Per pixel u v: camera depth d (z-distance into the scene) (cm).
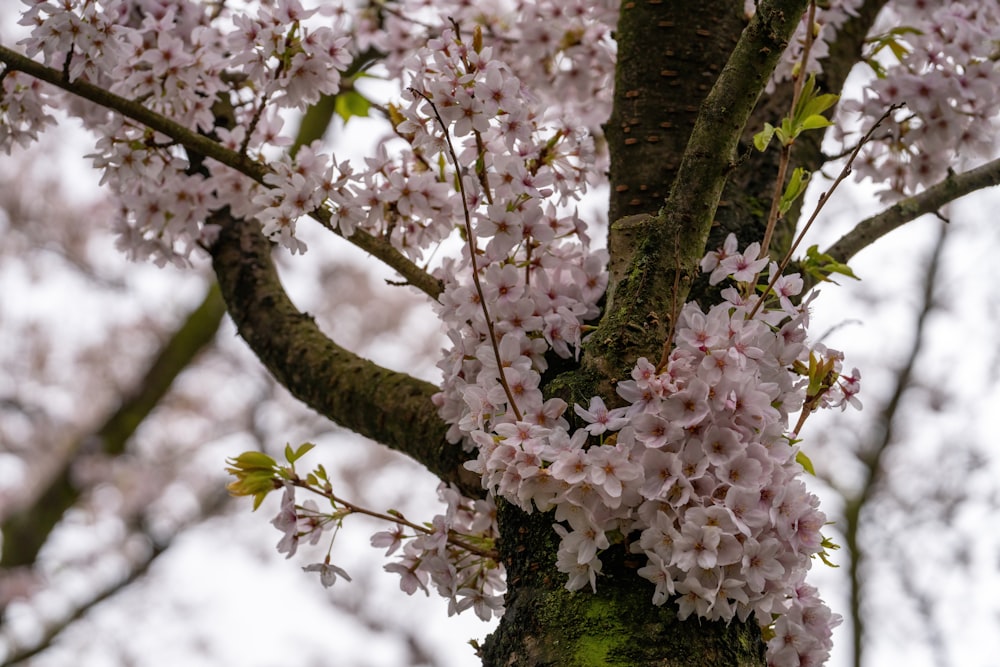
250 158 227
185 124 255
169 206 261
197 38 244
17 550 795
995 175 246
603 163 335
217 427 1126
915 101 244
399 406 223
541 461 160
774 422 163
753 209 220
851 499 794
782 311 174
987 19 279
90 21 219
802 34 236
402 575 198
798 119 180
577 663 158
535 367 186
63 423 1070
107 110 261
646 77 230
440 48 188
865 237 241
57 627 867
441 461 210
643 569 157
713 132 181
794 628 176
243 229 274
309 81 222
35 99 250
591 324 200
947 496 812
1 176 1076
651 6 234
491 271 189
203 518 1045
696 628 160
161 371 804
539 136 212
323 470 204
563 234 210
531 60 305
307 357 246
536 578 171
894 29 256
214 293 815
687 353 164
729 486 157
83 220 1091
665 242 181
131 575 938
